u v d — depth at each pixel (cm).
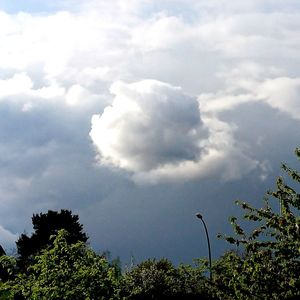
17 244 6350
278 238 1577
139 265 4162
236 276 1598
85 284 1798
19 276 1880
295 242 1527
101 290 1814
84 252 1898
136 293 3631
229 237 1606
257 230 1595
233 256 1628
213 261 1750
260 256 1545
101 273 1859
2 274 2131
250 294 1584
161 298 3578
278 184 1603
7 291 1908
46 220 6550
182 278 3369
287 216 1553
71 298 1788
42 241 6356
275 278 1546
